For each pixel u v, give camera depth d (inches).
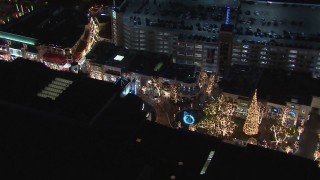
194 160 4761.3
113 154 4724.4
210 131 7249.0
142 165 4466.0
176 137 5108.3
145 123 5393.7
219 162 4559.5
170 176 4522.6
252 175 4315.9
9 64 6609.3
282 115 7559.1
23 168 4466.0
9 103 5664.4
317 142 7190.0
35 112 5556.1
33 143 4864.7
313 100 7672.2
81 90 5979.3
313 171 4335.6
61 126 5236.2
